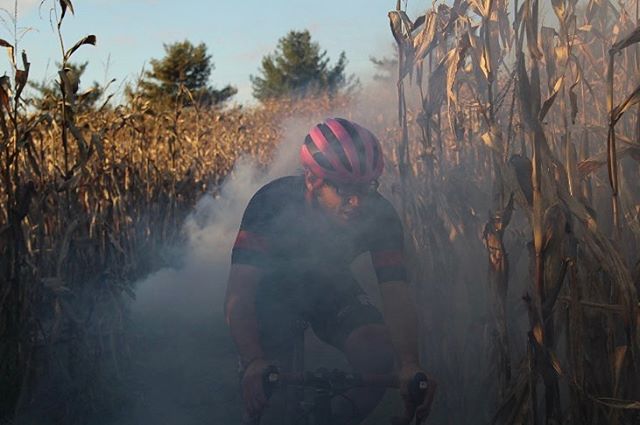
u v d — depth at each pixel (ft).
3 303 12.57
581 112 11.68
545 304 8.98
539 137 8.86
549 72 9.61
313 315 10.16
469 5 10.23
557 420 9.30
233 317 9.24
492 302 10.36
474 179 12.48
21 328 12.91
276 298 10.00
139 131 23.41
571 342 9.11
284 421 9.58
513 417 9.38
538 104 8.88
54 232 16.03
